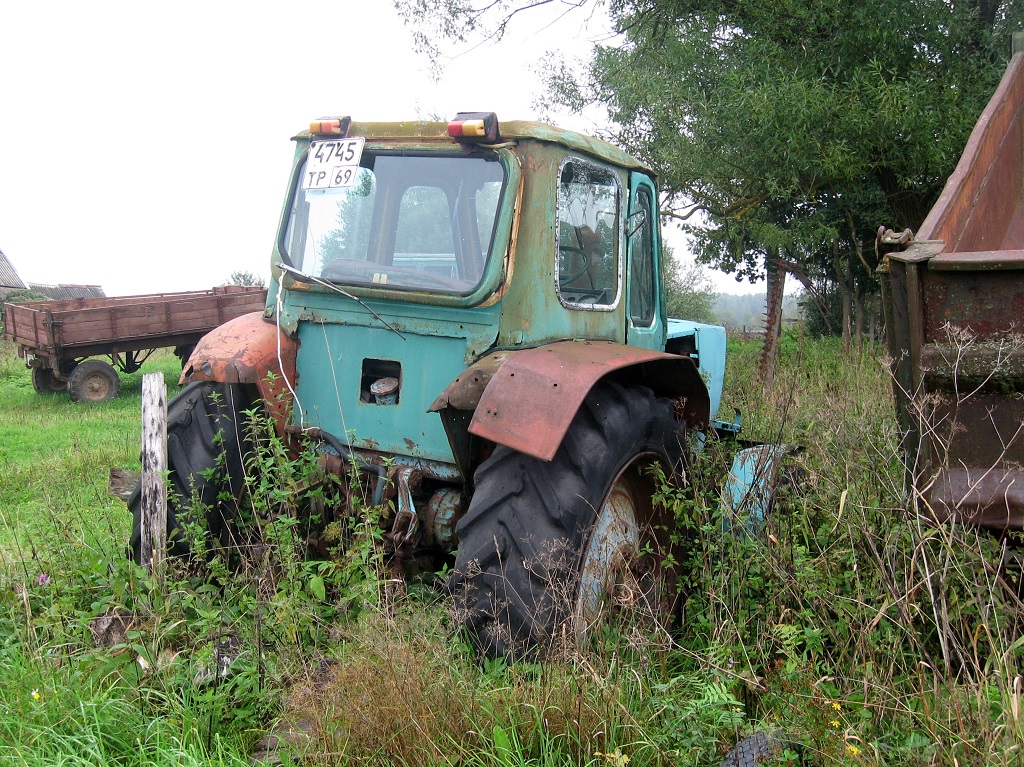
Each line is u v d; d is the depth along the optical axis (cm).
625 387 358
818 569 326
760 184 1144
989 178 454
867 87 989
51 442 1000
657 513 379
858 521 332
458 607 297
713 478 383
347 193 377
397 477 342
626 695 272
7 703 275
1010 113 510
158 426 349
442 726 255
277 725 271
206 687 283
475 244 346
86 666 291
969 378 271
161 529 347
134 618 319
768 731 252
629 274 416
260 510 364
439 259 354
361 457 359
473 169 349
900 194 1135
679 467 377
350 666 270
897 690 273
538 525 298
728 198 1207
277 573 342
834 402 492
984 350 268
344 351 365
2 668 299
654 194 446
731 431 520
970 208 406
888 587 285
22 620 336
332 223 379
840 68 1033
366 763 246
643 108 1195
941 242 290
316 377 372
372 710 253
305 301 372
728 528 358
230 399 378
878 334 1159
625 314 410
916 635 280
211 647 292
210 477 366
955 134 987
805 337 1260
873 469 355
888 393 480
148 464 347
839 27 1041
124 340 1499
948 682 262
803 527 361
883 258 302
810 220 1153
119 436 991
